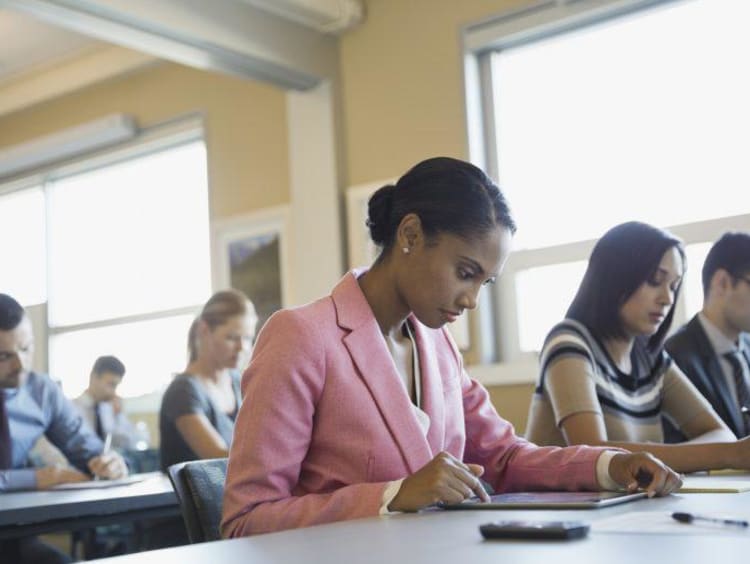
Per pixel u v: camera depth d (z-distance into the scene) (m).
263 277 5.46
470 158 4.66
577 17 4.36
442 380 1.71
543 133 4.61
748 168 4.02
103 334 6.75
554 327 2.36
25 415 3.46
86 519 2.52
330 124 5.05
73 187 6.93
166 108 6.06
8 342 3.34
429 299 1.55
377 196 1.63
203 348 3.63
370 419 1.53
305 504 1.41
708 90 4.13
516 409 4.41
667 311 2.37
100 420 5.34
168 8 4.27
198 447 3.38
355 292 1.61
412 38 4.89
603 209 4.41
